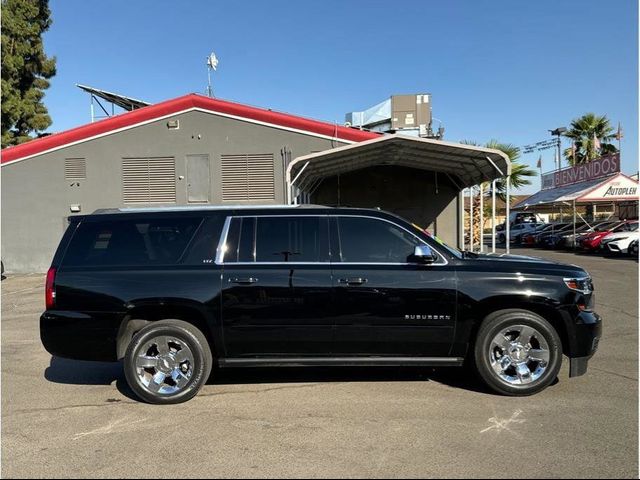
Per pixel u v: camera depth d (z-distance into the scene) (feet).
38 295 42.39
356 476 11.47
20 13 84.89
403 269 16.69
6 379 19.45
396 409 15.51
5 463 12.44
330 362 16.84
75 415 15.60
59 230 58.65
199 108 56.18
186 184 56.70
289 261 16.97
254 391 17.49
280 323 16.62
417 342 16.65
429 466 11.87
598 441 13.03
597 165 85.10
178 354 16.69
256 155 55.77
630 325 26.68
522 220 133.69
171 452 12.89
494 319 16.42
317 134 55.11
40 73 89.45
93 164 57.88
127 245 17.40
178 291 16.65
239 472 11.78
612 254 76.79
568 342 16.57
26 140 85.15
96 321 16.70
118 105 74.08
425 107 72.23
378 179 64.85
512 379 16.48
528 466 11.80
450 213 64.18
